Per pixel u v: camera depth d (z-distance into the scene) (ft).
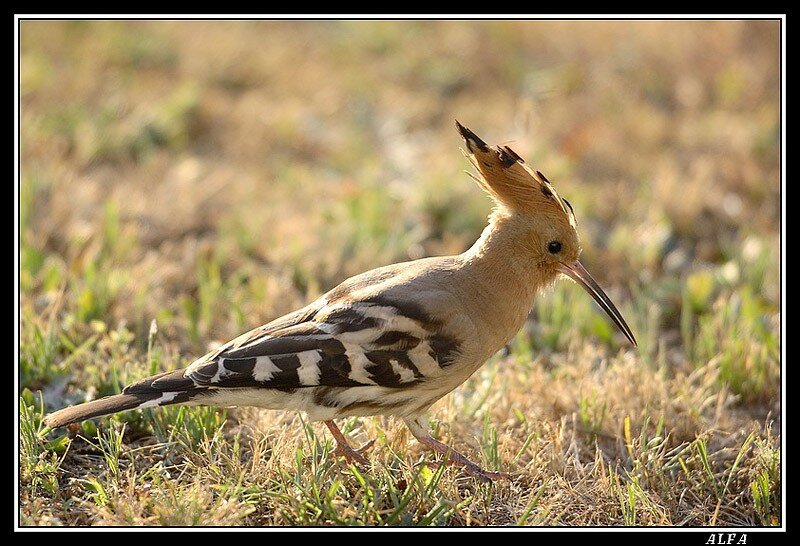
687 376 36.01
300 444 29.22
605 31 69.10
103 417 29.99
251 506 26.48
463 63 67.31
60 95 57.31
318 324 27.40
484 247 29.66
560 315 38.40
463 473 29.22
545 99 59.98
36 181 46.01
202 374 26.63
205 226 46.65
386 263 43.34
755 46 64.39
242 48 66.23
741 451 29.04
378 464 28.45
